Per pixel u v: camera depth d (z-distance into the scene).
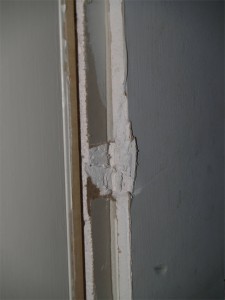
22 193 0.62
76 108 0.47
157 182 0.57
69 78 0.46
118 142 0.50
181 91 0.63
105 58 0.50
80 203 0.47
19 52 0.60
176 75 0.62
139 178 0.53
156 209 0.57
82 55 0.46
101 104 0.50
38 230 0.58
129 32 0.50
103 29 0.49
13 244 0.66
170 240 0.61
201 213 0.72
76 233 0.47
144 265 0.54
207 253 0.75
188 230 0.67
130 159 0.50
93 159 0.48
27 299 0.63
